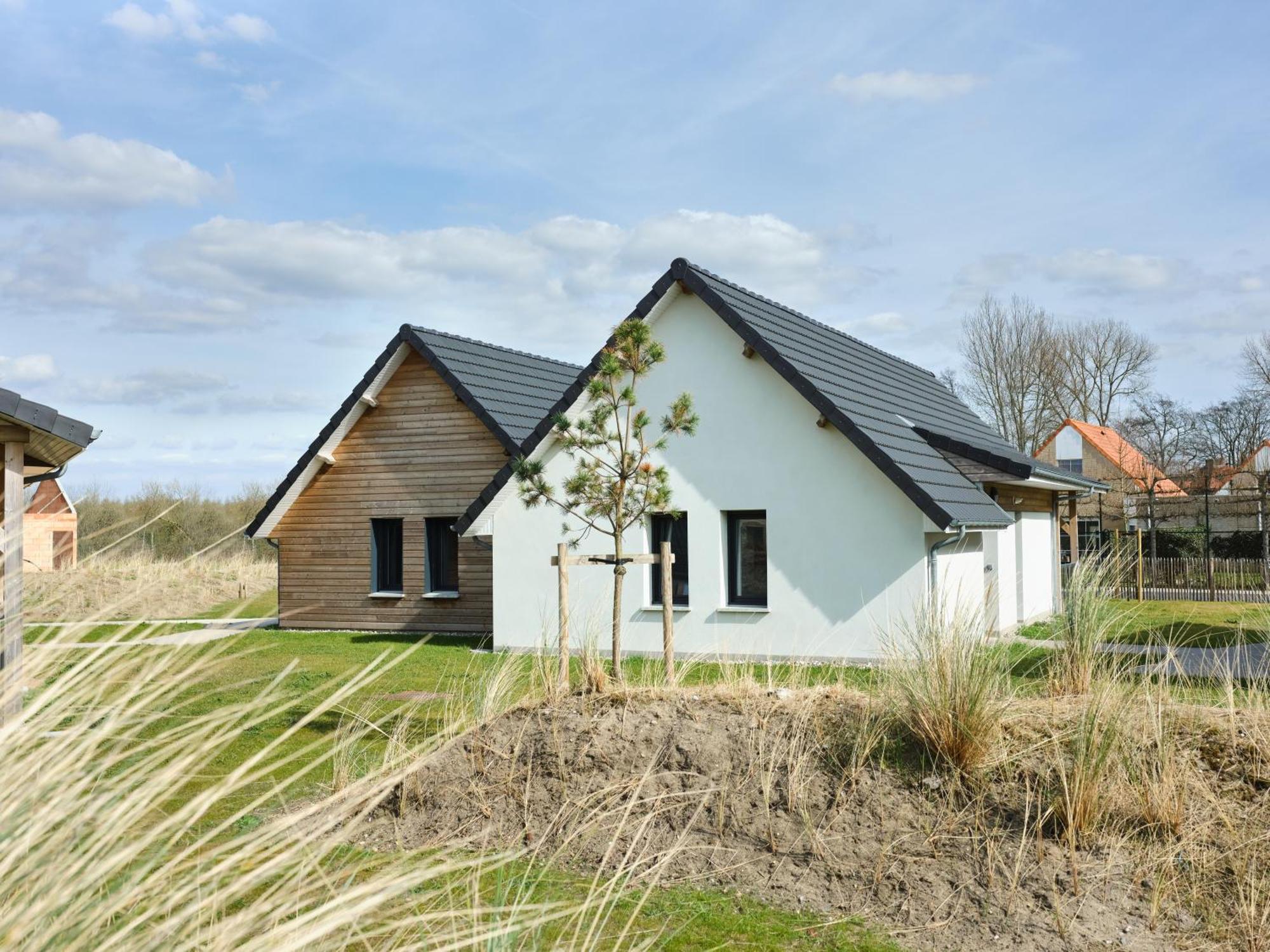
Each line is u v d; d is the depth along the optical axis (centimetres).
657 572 1639
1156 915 502
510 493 1711
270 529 2230
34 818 225
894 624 853
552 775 666
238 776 248
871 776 634
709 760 661
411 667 1446
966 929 503
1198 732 647
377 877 269
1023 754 632
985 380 5059
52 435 966
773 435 1548
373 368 2125
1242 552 2938
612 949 462
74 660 258
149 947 223
